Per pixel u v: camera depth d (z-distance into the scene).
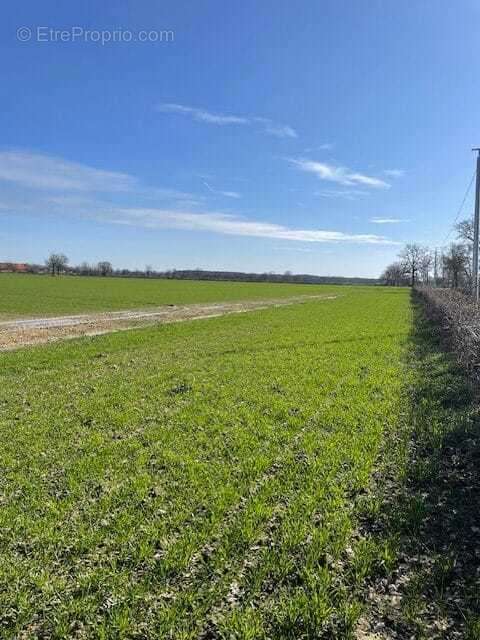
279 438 9.33
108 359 18.81
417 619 4.37
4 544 5.60
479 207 33.66
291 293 87.38
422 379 14.41
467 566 5.15
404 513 6.23
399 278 160.12
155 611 4.47
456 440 9.06
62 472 7.71
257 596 4.68
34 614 4.45
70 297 60.59
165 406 11.76
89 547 5.46
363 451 8.53
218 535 5.75
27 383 14.41
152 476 7.51
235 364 17.55
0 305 47.22
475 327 15.74
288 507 6.41
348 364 17.31
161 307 50.00
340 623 4.33
